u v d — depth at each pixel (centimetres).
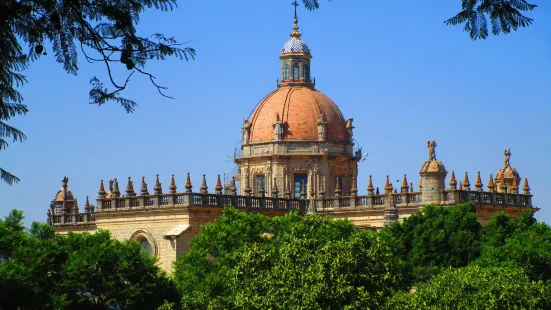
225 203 10475
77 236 7756
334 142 13100
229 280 6781
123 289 7306
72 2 2083
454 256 8931
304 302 5616
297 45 13500
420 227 9162
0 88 2066
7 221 7462
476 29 2094
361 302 5606
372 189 11250
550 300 6412
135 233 10438
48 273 7212
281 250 6222
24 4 2064
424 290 6275
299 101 13175
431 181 10581
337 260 5731
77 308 7206
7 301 6562
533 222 8962
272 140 13038
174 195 10156
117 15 2081
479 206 10756
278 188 12950
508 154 12712
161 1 2095
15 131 2097
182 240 9950
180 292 7581
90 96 2109
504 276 6406
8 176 2111
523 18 2066
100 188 10881
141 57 2106
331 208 11462
